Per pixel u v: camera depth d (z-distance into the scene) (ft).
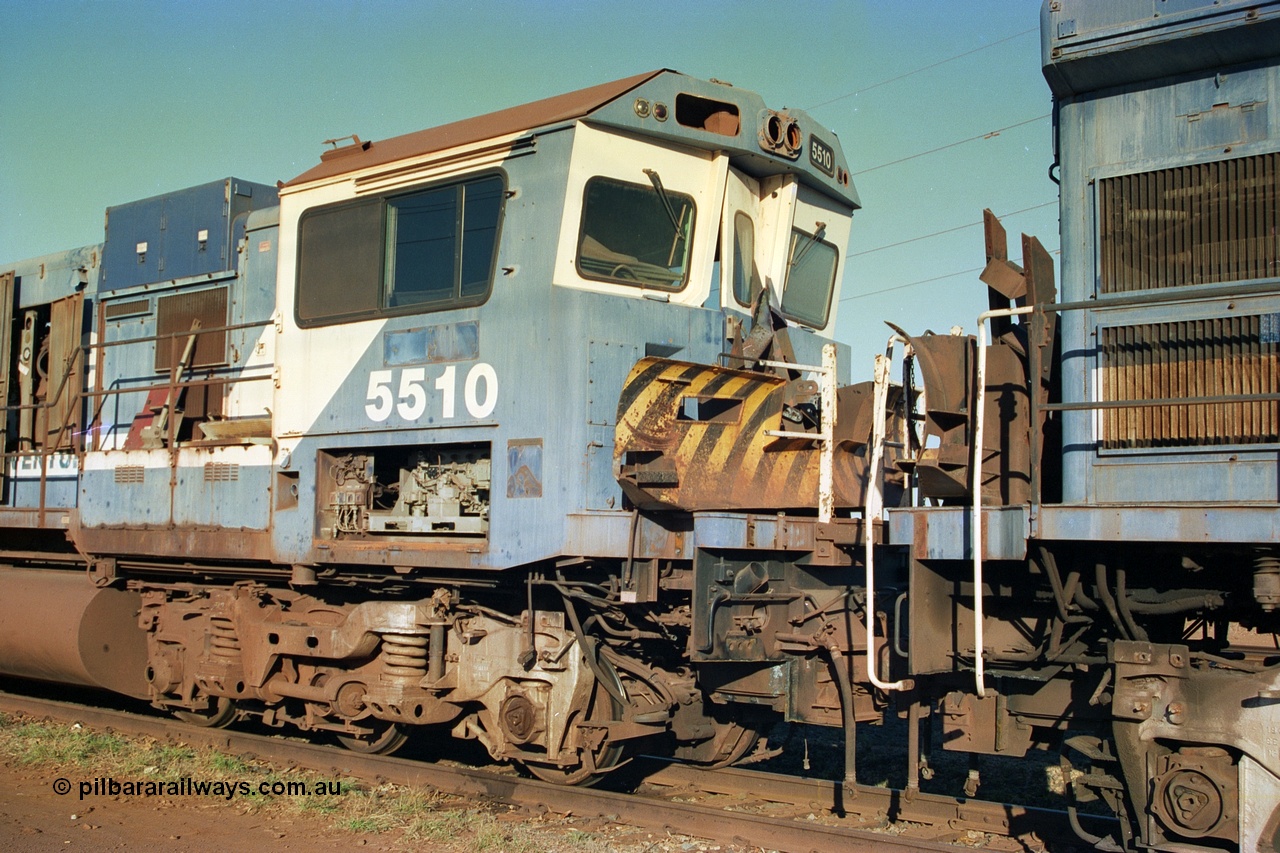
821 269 31.63
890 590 25.40
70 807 25.34
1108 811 26.89
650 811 24.38
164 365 36.29
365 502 28.78
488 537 25.70
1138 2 19.79
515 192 25.77
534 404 24.98
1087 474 20.11
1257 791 17.84
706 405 25.18
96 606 35.27
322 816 24.86
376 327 28.43
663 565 24.82
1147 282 19.98
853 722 23.97
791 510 26.73
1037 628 21.43
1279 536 17.02
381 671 28.50
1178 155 19.85
